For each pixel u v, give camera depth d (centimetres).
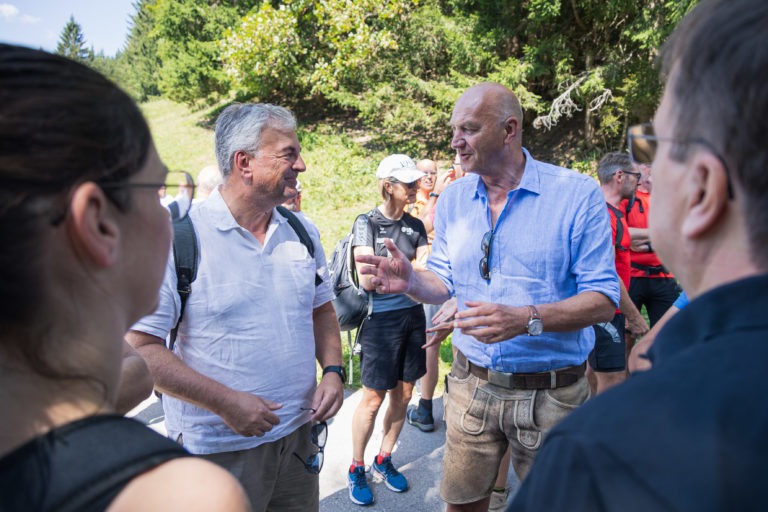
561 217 201
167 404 187
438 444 359
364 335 304
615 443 46
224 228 179
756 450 42
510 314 185
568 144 1536
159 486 48
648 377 51
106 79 58
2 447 49
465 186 227
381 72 1608
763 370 46
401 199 323
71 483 46
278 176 179
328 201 1257
